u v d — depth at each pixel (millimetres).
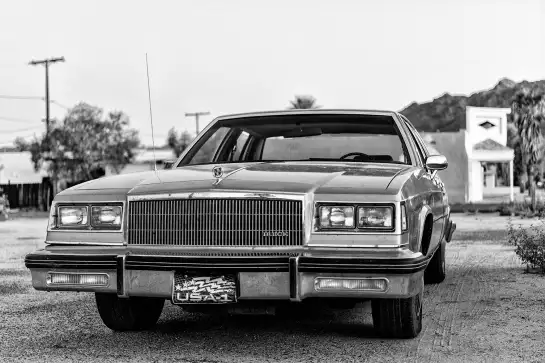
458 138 41062
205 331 5469
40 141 47094
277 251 4406
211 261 4383
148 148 58906
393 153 5898
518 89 45719
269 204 4453
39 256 4711
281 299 4379
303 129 6113
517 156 53938
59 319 6066
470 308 6324
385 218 4363
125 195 4703
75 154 46719
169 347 4949
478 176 40969
